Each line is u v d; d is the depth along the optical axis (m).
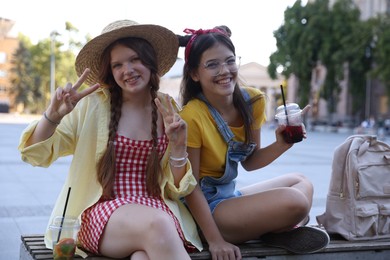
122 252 2.50
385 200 3.29
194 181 2.75
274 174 9.57
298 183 3.20
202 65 2.93
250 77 53.00
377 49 34.41
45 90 65.56
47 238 2.76
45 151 2.56
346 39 36.19
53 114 2.48
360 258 3.11
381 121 35.47
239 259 2.77
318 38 37.34
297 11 38.28
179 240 2.37
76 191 2.72
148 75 2.77
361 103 39.66
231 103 3.08
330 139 27.16
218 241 2.77
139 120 2.81
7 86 80.06
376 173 3.25
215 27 3.09
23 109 69.19
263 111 3.21
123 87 2.75
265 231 2.92
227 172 3.03
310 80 38.94
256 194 2.93
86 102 2.79
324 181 8.73
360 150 3.22
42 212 5.57
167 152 2.79
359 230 3.19
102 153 2.70
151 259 2.35
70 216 2.62
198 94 3.08
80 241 2.72
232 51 2.96
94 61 2.86
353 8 37.75
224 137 2.98
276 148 3.18
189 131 2.90
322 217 3.39
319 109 49.28
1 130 25.72
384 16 35.88
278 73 40.16
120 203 2.56
